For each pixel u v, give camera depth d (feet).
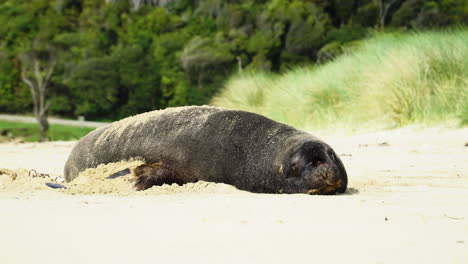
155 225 26.61
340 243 23.22
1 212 29.68
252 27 568.82
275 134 46.91
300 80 137.49
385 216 29.37
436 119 95.61
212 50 510.58
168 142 50.19
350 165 63.52
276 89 141.28
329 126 112.78
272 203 33.96
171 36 600.80
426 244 23.15
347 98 117.50
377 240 23.82
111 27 652.89
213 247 22.38
